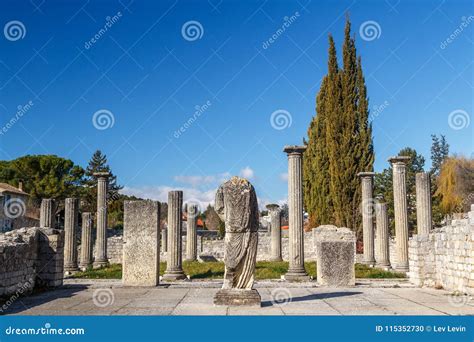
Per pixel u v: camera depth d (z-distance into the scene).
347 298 14.93
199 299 14.81
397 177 24.95
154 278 18.42
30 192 55.44
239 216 12.58
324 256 18.31
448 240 17.09
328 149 38.94
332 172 38.16
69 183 57.75
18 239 16.34
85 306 13.52
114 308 13.05
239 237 12.69
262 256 39.66
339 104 38.12
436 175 60.03
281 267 26.20
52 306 13.56
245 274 12.77
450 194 44.66
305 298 14.84
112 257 37.97
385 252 27.27
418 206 23.34
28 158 56.19
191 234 32.62
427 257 18.22
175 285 18.98
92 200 59.19
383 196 52.44
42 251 17.72
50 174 56.12
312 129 45.16
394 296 15.41
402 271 24.22
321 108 43.56
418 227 23.30
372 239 28.61
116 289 17.73
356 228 36.81
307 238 38.81
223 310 12.32
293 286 18.17
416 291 16.81
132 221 18.69
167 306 13.30
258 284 18.75
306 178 45.75
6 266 14.70
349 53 38.34
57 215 56.69
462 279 15.99
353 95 37.94
